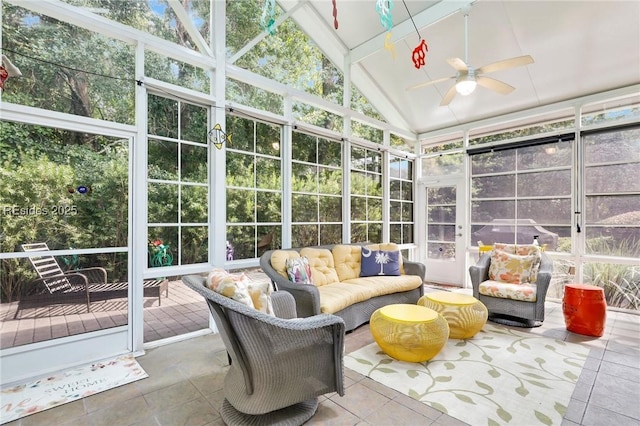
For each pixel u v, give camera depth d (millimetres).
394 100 5277
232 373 1962
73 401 1999
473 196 5281
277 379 1682
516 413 1873
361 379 2281
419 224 5926
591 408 1912
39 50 2383
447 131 5523
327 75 4516
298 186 4094
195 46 3184
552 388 2137
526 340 2969
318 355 1806
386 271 4004
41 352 2320
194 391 2117
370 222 5117
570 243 4301
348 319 3176
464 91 3061
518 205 4785
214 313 1756
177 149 3043
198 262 3160
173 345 2867
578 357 2604
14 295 2271
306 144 4211
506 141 4848
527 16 3348
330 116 4539
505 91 3189
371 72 4887
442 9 3527
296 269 3250
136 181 2748
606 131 4043
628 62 3568
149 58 2898
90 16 2521
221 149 3264
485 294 3561
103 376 2305
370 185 5141
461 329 2885
